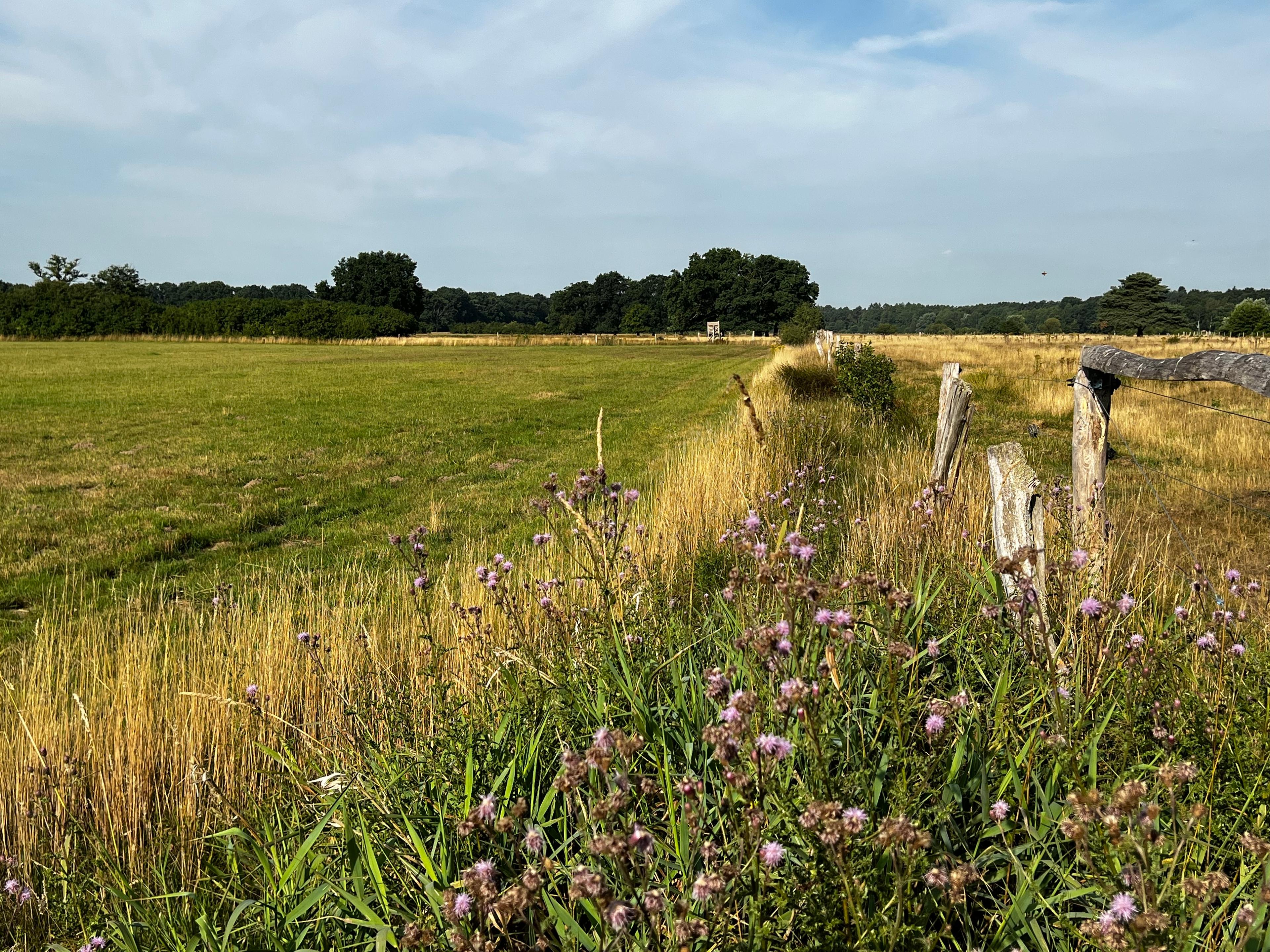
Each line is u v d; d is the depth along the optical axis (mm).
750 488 6965
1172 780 1861
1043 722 2617
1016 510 3771
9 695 4461
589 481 3885
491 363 46656
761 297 125000
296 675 4441
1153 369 3896
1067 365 28750
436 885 2217
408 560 4281
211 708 4070
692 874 1998
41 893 3236
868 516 5945
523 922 2215
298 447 16578
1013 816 2303
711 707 2738
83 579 8328
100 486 12555
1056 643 3254
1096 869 1879
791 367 19016
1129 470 10484
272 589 7688
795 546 2375
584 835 2057
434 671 3711
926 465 8586
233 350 58406
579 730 2926
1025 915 2004
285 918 2340
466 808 2422
